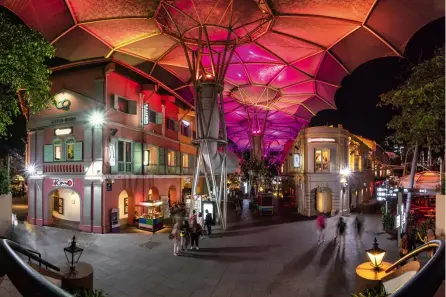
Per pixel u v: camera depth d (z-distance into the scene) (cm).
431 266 256
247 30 2488
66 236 2048
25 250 581
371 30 2191
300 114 4788
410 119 1262
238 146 7512
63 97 2372
